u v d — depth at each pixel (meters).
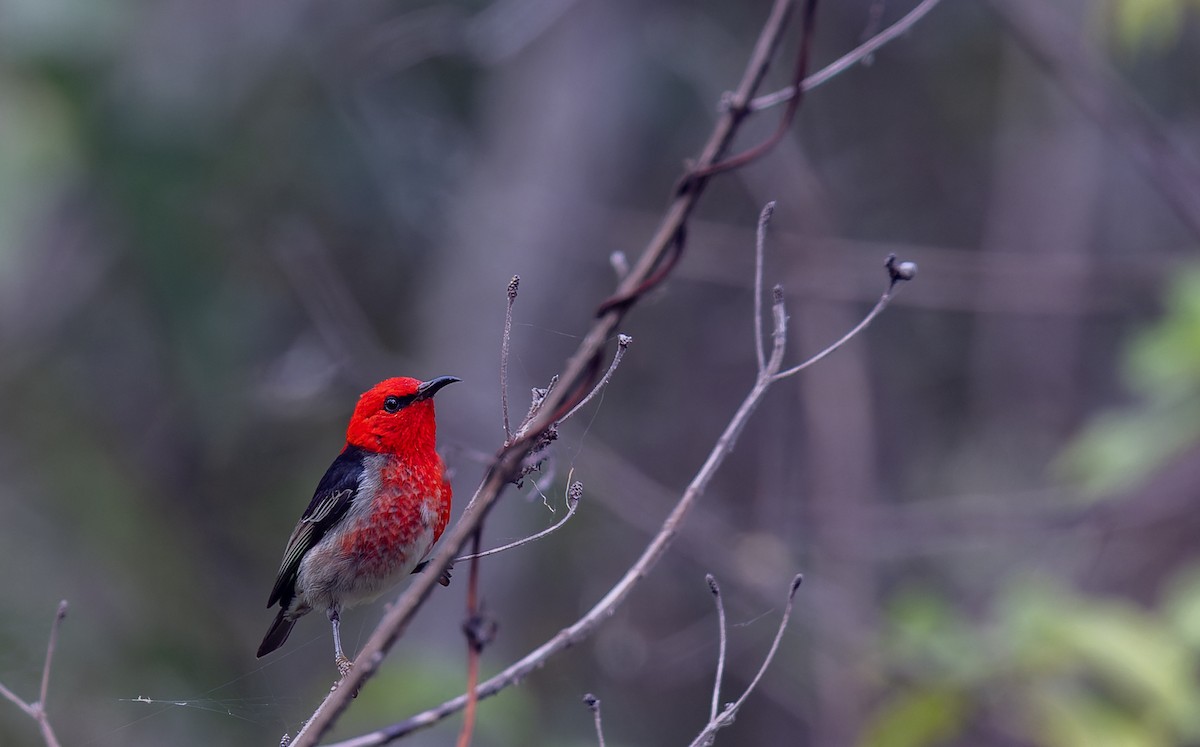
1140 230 16.56
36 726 11.59
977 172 16.45
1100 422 9.76
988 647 8.61
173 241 11.95
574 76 12.52
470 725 4.30
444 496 7.03
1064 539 13.15
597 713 5.04
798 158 14.06
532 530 11.93
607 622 14.25
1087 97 11.02
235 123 12.36
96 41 11.50
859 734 12.02
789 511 13.15
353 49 12.79
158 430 13.84
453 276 12.45
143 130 11.76
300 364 11.89
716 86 13.37
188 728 12.19
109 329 13.41
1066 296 14.19
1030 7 11.04
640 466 15.83
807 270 13.63
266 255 12.41
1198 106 15.41
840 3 15.50
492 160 12.68
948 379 16.48
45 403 13.43
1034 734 8.33
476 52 11.70
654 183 14.00
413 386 6.87
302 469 14.12
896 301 13.84
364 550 6.77
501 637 11.39
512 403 11.71
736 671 14.54
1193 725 8.11
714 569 13.65
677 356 16.14
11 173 11.18
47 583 12.74
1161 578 13.95
